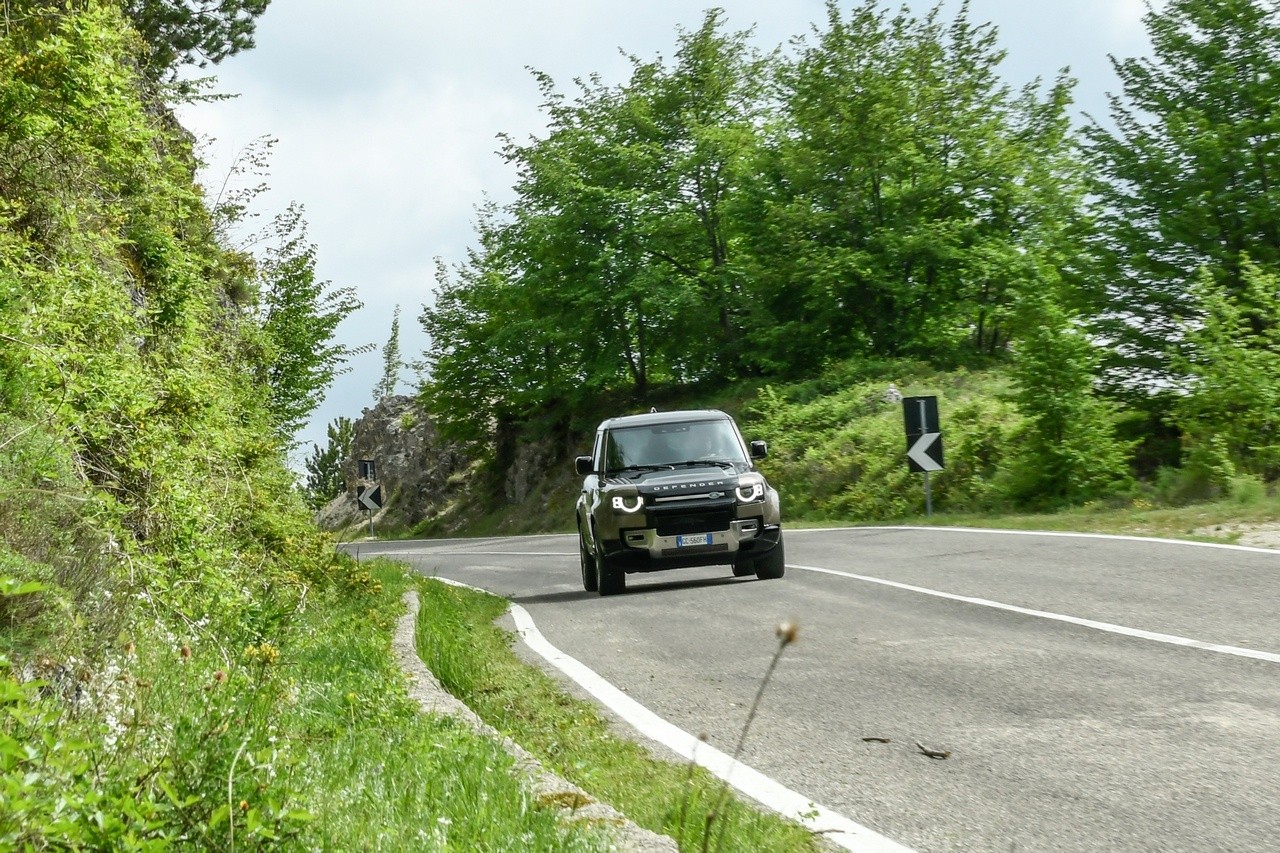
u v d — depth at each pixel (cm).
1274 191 2969
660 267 4931
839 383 4128
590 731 724
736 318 4928
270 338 2103
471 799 496
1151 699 722
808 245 4628
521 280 5188
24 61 1077
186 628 814
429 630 1127
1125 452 2566
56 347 850
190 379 1192
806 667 901
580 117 5194
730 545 1494
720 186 5131
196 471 1176
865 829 509
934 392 3656
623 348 5172
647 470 1580
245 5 2478
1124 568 1328
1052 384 2539
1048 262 2855
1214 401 2325
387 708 706
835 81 4656
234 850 359
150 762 417
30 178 1070
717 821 497
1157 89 3155
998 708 727
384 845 411
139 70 1602
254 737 426
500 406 5778
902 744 657
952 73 4806
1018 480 2578
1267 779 550
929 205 4656
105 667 581
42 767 341
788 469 3500
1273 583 1136
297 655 835
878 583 1369
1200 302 2475
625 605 1380
